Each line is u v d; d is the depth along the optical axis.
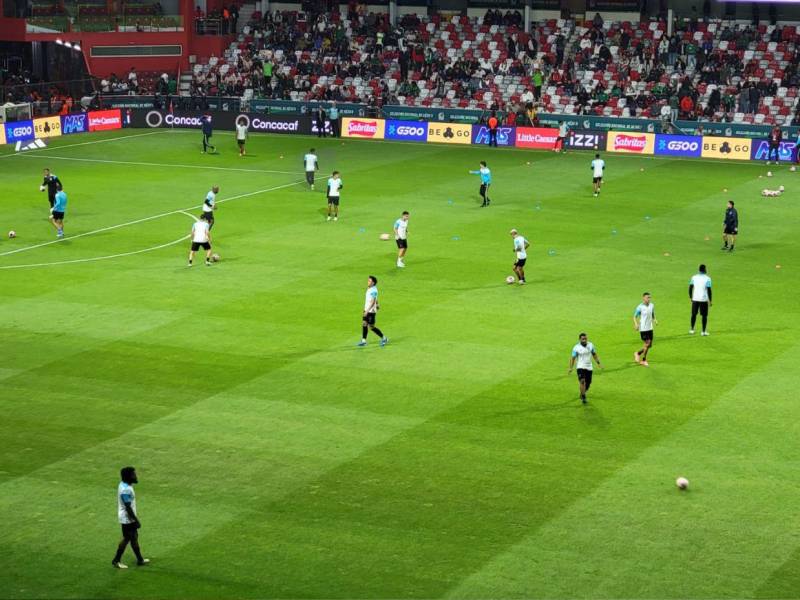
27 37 93.25
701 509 26.02
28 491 26.83
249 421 30.95
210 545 24.30
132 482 23.22
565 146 81.12
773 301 42.91
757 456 28.89
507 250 50.41
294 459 28.55
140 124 89.44
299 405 32.12
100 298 42.56
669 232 54.69
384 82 92.94
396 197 62.50
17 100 86.06
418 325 39.47
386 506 26.06
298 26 97.69
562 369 35.19
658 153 79.31
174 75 96.19
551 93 89.75
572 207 60.28
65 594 22.38
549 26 94.88
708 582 22.91
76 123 85.88
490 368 35.22
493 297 43.00
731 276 46.62
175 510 25.88
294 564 23.52
